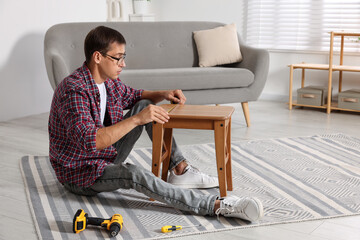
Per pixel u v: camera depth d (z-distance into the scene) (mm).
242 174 2418
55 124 1895
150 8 5262
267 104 4465
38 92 4004
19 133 3338
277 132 3346
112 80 2070
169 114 1893
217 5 4910
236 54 3709
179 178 2152
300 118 3826
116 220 1719
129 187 1862
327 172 2445
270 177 2371
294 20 4535
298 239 1693
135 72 3340
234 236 1715
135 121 1734
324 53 4375
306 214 1899
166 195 1833
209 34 3799
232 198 1852
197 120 1909
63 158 1909
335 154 2783
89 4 4355
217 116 1875
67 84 1783
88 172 1909
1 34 3670
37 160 2670
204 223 1808
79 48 3588
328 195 2117
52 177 2373
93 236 1709
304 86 4547
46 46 3426
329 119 3787
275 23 4637
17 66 3814
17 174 2445
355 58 4227
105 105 1996
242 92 3484
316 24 4434
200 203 1836
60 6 4094
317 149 2891
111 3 4906
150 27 3854
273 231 1757
